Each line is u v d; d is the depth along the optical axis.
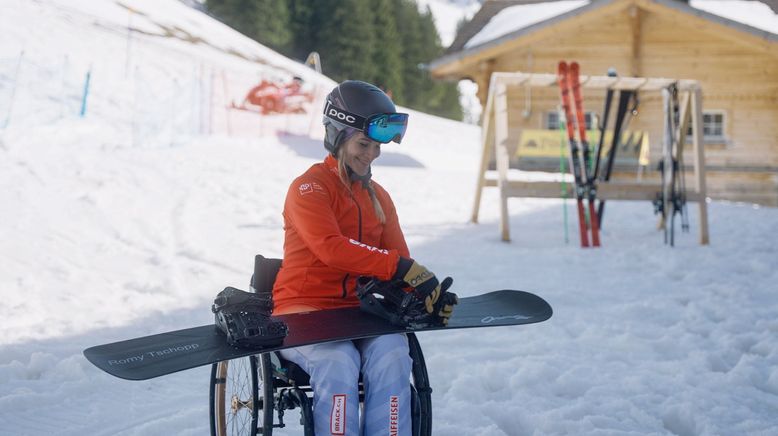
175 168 13.96
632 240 10.20
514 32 18.88
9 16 20.81
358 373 2.65
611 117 18.72
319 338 2.53
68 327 5.57
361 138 2.89
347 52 70.81
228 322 2.54
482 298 3.16
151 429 3.85
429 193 14.25
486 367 4.77
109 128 16.73
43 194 10.34
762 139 18.81
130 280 7.07
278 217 10.83
